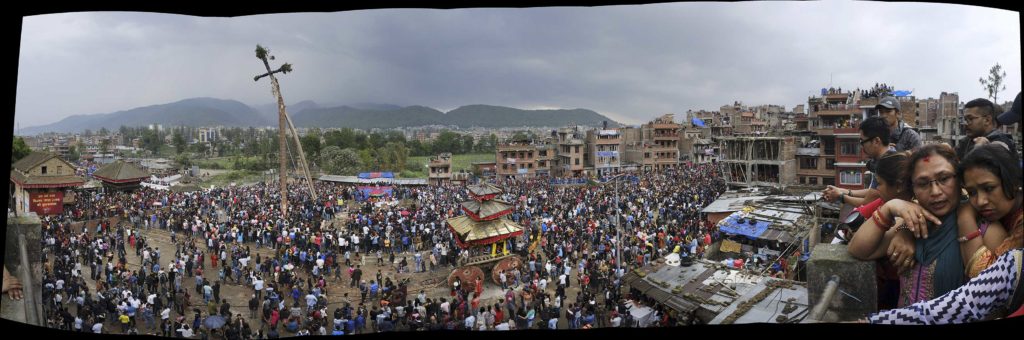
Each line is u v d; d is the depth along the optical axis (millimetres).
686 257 20844
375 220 34625
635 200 42719
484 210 24219
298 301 19594
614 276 22734
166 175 56750
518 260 23812
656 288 19031
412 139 86750
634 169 76375
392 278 23875
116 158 50594
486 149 95688
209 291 19906
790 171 35562
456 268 22906
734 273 18953
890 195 8602
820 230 25156
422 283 23188
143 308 17312
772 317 15078
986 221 7762
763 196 33781
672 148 76750
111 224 32469
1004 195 7547
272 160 66625
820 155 34500
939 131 15953
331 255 25188
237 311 19359
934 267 7898
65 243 24922
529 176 74438
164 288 20312
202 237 30969
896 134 9672
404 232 30906
